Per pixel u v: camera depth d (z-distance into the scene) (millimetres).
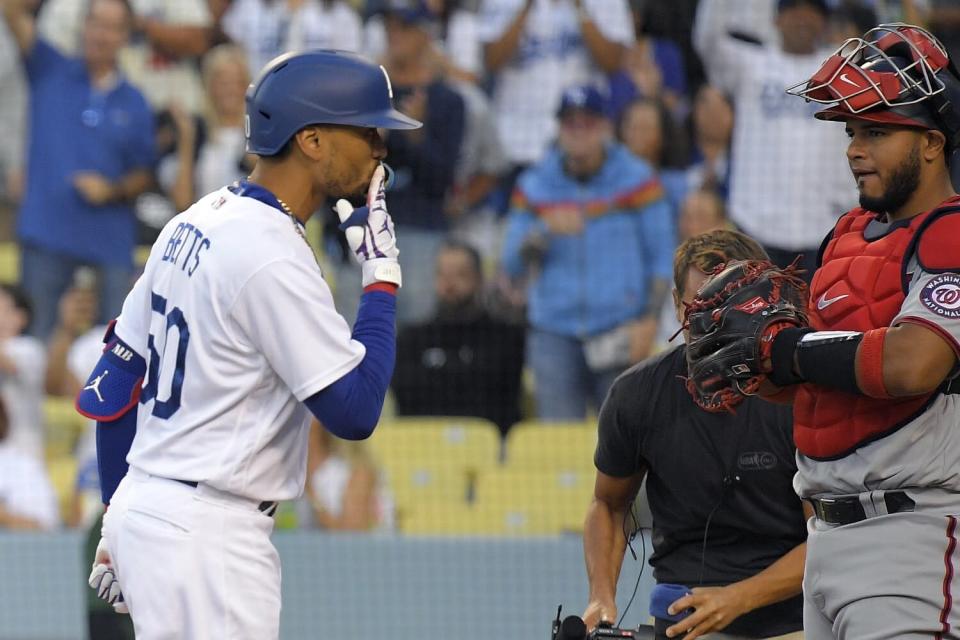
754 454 11180
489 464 26672
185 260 10266
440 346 27516
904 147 9445
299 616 22297
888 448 9438
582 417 27469
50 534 26609
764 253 11367
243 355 10047
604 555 12008
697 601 10891
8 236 31688
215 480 10055
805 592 10203
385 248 10500
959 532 9367
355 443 26562
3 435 28125
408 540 24922
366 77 10367
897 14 28328
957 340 8898
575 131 27188
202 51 30641
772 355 9445
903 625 9344
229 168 30156
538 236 27500
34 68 29953
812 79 9648
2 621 22844
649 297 27312
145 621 10070
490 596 22688
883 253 9625
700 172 28297
